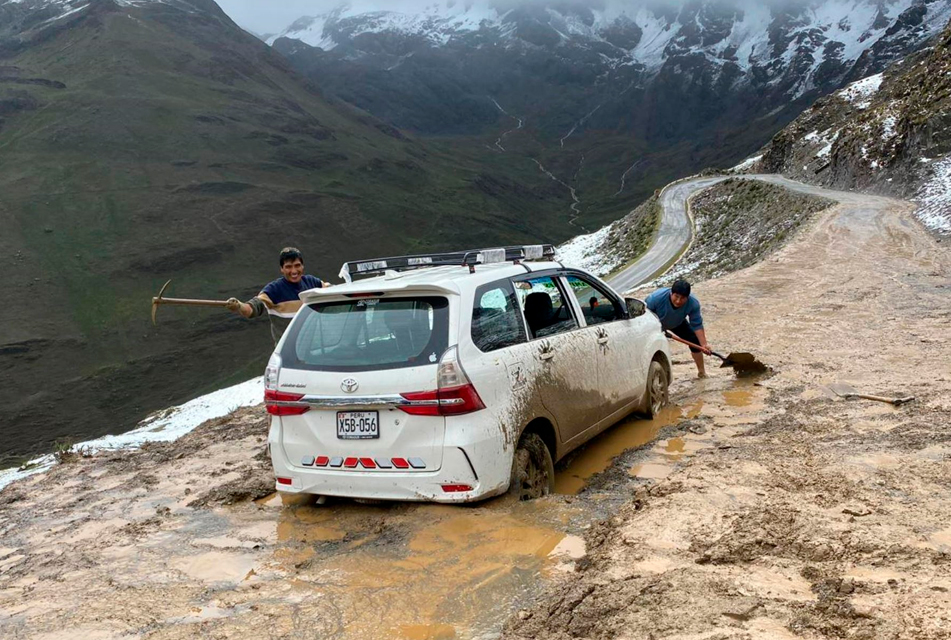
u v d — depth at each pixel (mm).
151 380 175375
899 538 3559
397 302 4695
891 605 2824
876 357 9344
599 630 2936
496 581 3576
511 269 5340
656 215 106250
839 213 46562
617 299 6723
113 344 192125
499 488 4516
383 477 4523
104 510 5836
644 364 6887
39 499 6578
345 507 4945
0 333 189375
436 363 4398
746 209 87625
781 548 3576
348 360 4645
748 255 59406
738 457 5398
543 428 5191
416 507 4570
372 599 3535
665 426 6789
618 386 6309
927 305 13844
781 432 6133
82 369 178750
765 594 3057
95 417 156125
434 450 4383
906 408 6477
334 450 4664
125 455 8461
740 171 133750
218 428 9680
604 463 5867
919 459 4926
